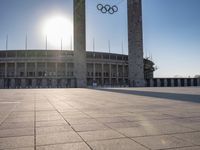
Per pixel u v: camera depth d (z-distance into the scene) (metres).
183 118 7.59
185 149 4.07
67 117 7.93
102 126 6.29
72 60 91.56
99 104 12.65
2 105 12.07
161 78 62.53
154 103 13.12
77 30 58.72
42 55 90.50
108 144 4.44
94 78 96.00
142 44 55.38
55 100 15.52
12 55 91.06
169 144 4.40
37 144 4.48
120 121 7.07
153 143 4.48
